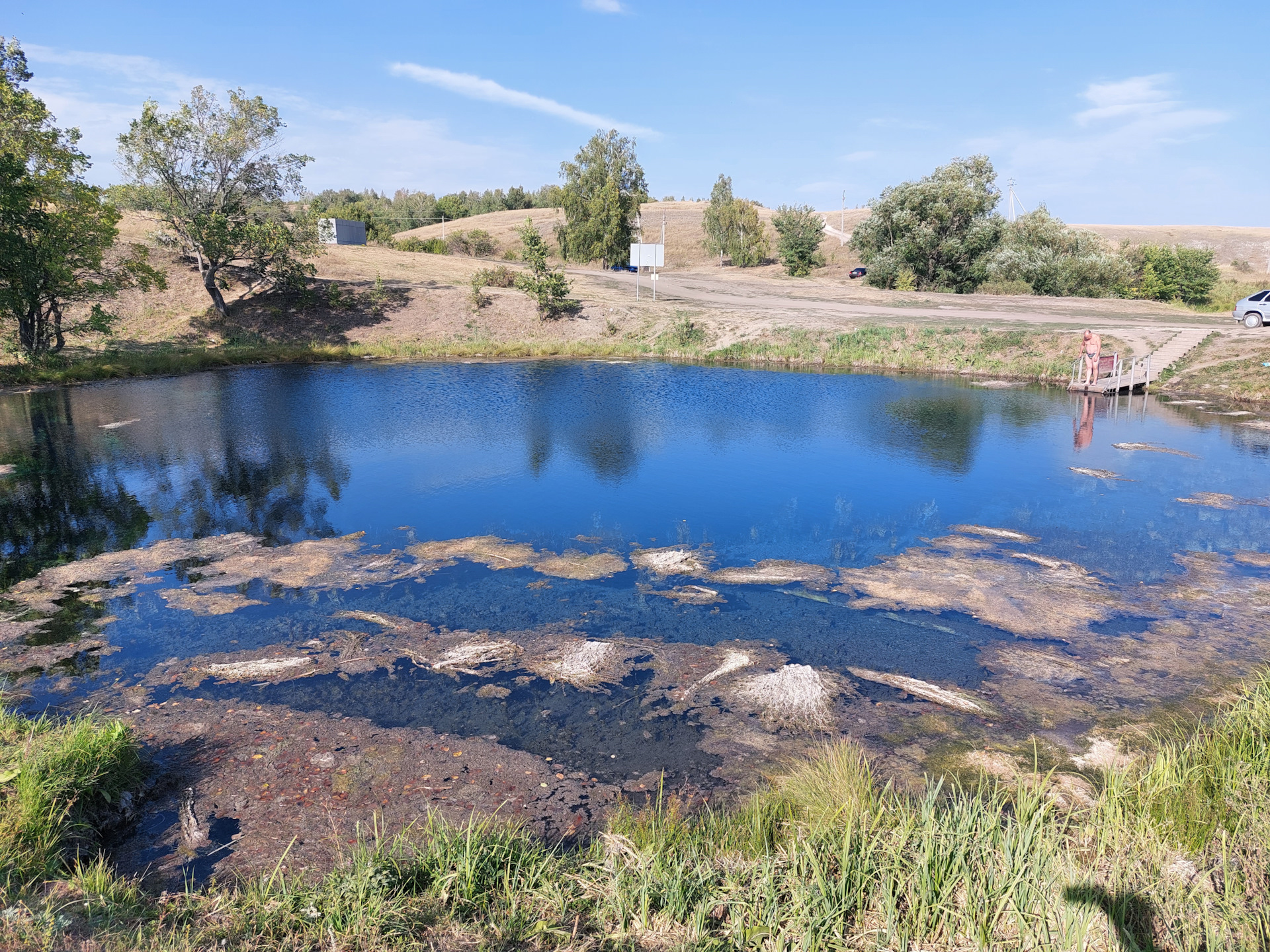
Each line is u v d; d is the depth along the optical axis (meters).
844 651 8.20
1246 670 7.70
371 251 58.50
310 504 13.84
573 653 7.99
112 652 8.17
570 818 5.45
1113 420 21.17
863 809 5.08
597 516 13.07
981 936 4.08
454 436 19.53
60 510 13.53
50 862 4.71
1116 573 10.44
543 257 40.56
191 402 24.23
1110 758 6.20
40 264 28.34
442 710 6.96
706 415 22.30
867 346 32.62
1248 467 16.02
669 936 4.09
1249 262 83.00
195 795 5.67
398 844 4.93
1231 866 4.64
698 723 6.77
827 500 13.99
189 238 38.19
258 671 7.69
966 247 53.53
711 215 79.19
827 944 4.02
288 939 4.00
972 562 10.88
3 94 28.78
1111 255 52.94
